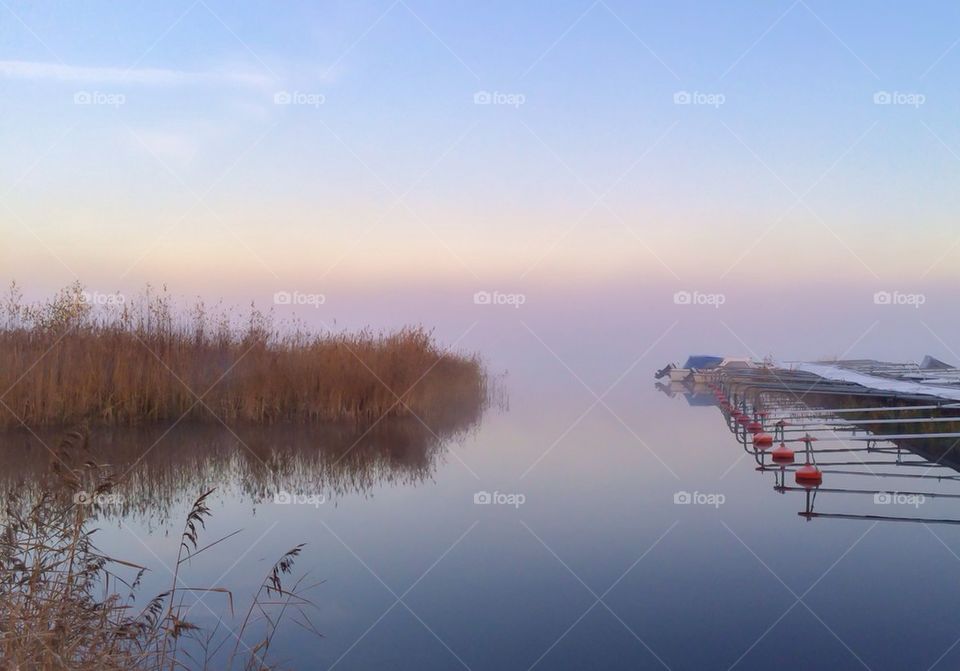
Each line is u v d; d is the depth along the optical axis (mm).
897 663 3764
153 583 4969
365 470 8648
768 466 8820
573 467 8812
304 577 5113
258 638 4184
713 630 4219
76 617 3529
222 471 8469
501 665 3844
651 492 7504
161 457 9055
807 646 3969
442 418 12750
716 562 5344
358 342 12672
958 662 3721
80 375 10555
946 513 6539
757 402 12328
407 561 5461
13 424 10055
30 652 3203
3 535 3941
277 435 10656
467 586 4945
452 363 13875
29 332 11102
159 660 3641
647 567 5281
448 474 8430
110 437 10086
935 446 9328
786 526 6219
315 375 11773
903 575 5008
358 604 4672
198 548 5688
